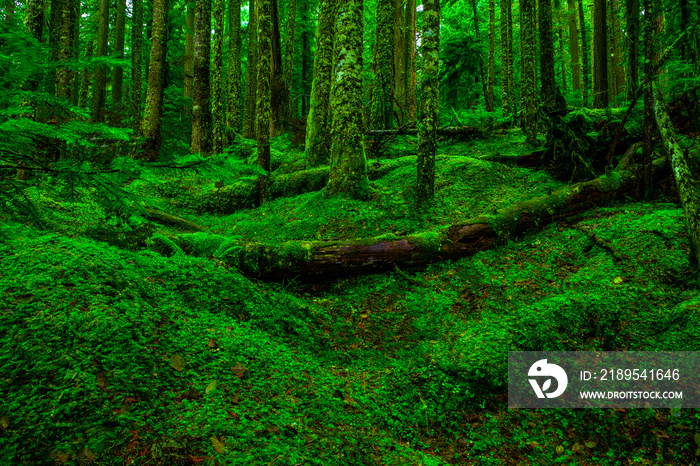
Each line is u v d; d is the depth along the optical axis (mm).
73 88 11859
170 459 2145
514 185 7770
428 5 6703
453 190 7438
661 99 6285
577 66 20859
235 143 12602
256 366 3238
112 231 4621
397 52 15422
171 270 4125
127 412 2379
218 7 14203
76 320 2855
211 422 2445
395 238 5488
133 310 3229
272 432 2537
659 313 4152
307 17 21422
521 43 10562
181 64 19250
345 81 7262
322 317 4539
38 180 2469
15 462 2020
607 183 6543
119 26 16203
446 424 3305
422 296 5000
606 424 3320
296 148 12453
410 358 3947
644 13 6191
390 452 2787
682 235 5059
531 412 3434
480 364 3697
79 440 2160
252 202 8461
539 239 5922
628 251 5066
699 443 3035
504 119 12008
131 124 13258
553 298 4461
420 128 6945
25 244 3707
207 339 3309
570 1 19594
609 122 8141
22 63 2211
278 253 5023
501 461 3006
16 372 2439
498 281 5113
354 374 3697
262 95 7961
